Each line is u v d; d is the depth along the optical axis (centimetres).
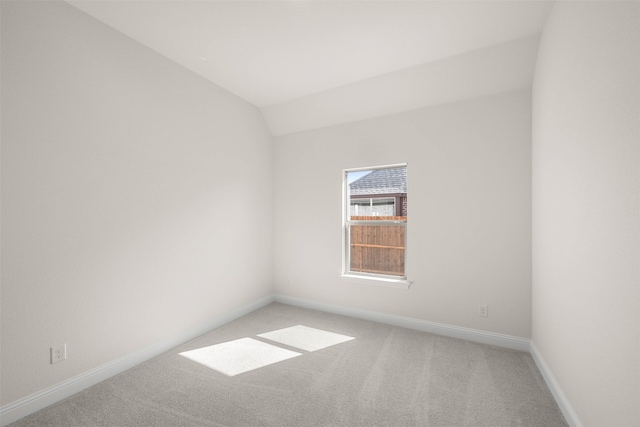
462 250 269
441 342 260
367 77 284
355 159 328
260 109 366
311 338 270
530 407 169
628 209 102
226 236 313
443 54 244
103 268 203
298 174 371
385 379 200
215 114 299
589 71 132
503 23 203
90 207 195
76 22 188
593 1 128
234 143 325
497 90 253
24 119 164
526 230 243
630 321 100
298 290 371
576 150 146
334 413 165
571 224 153
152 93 237
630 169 101
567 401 158
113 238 209
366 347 251
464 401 175
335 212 344
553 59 182
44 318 173
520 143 245
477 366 217
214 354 239
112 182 208
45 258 173
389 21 203
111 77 208
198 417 162
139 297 226
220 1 183
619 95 107
